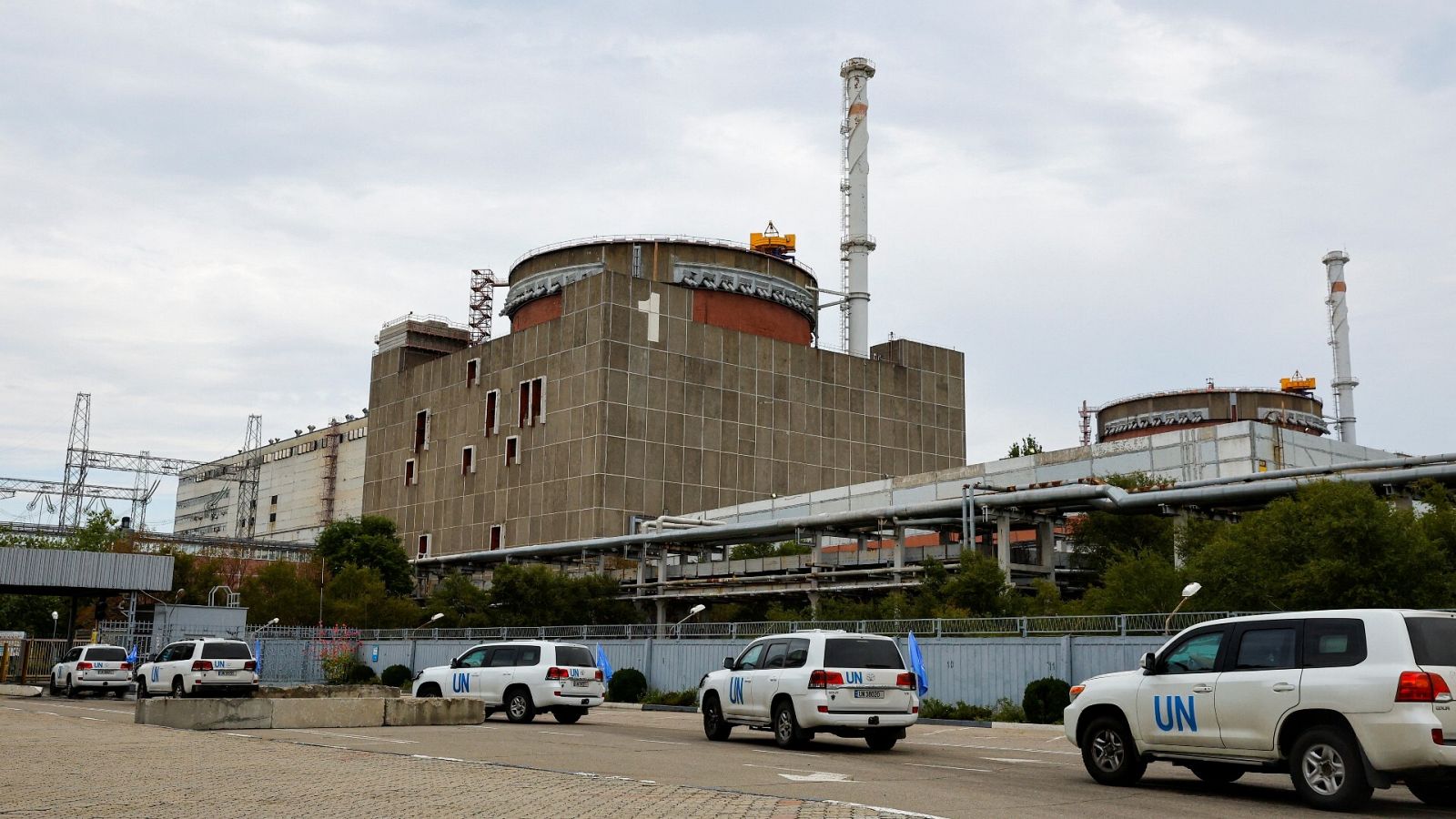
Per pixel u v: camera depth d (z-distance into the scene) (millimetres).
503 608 65562
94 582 53469
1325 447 64125
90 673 42250
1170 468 61812
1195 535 42875
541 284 97438
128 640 55438
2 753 17125
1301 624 14211
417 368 106750
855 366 101938
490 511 95312
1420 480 38844
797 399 97500
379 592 75375
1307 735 13625
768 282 98625
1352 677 13320
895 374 104312
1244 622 14906
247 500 189375
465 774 14898
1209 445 60344
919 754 20766
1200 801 14180
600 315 88688
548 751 19672
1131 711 15656
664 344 90875
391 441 107938
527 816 11312
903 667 21906
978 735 26828
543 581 65750
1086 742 16266
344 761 16562
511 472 93938
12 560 51594
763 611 63625
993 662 32781
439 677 30469
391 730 24156
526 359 94875
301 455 178125
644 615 68000
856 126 105812
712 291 96125
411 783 13969
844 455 99500
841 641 21734
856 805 12375
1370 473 40531
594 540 73750
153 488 164875
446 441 101625
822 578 60031
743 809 11930
